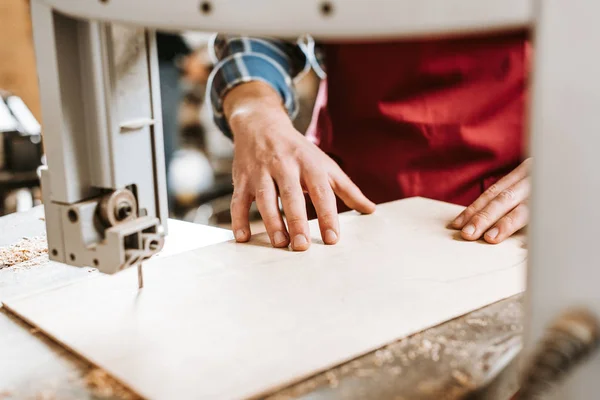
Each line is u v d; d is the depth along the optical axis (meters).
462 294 0.74
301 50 1.42
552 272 0.46
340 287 0.75
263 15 0.45
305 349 0.60
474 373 0.57
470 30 0.42
